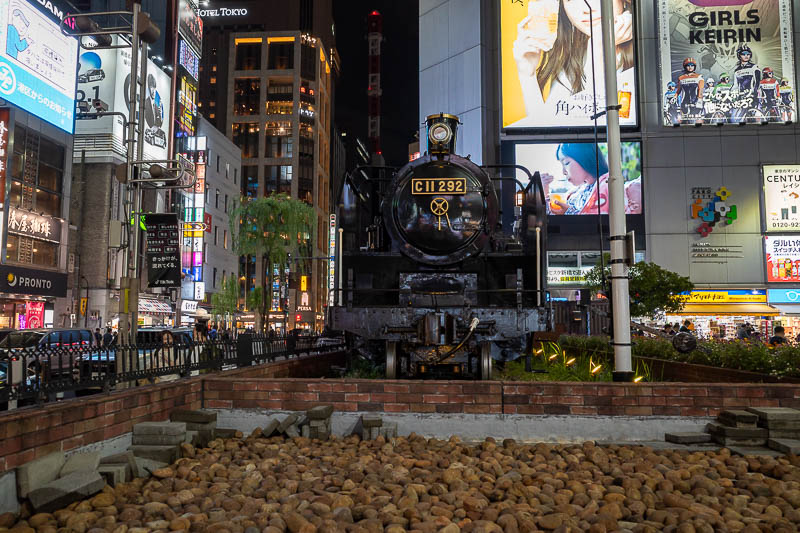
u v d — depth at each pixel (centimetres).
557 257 4266
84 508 414
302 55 11588
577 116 4362
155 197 4553
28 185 3275
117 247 1021
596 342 1489
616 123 874
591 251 4238
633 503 423
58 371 513
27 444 435
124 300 980
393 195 1009
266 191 11062
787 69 4359
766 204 4262
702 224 4284
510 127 4372
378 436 632
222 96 11962
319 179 11719
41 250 3391
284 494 448
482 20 4462
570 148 4341
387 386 687
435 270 997
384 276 1012
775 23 4391
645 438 666
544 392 676
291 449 597
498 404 677
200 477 495
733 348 1011
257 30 12525
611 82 876
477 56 4416
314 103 11619
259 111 11344
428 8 4747
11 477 413
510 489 451
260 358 994
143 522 390
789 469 507
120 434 554
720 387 669
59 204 3569
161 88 5019
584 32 4397
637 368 1262
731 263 4244
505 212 4272
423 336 870
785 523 377
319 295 11194
